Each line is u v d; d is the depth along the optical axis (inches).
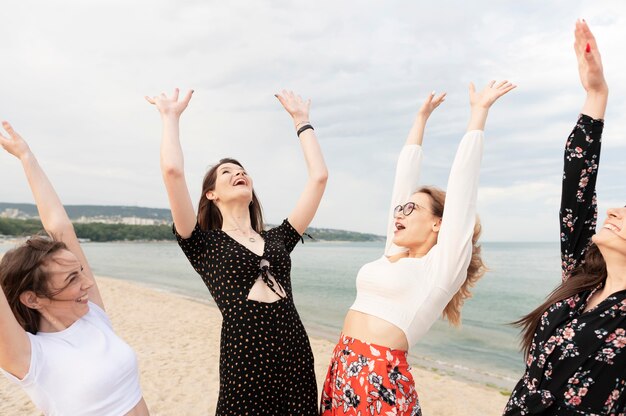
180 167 95.2
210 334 416.8
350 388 91.8
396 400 88.1
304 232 116.6
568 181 87.7
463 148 95.0
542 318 83.1
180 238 102.2
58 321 78.9
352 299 832.3
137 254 2940.5
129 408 79.2
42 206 92.3
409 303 93.8
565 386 76.0
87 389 74.1
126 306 586.2
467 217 94.0
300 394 98.6
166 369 297.0
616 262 77.4
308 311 672.4
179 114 103.1
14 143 93.4
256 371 94.2
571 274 88.1
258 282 99.7
